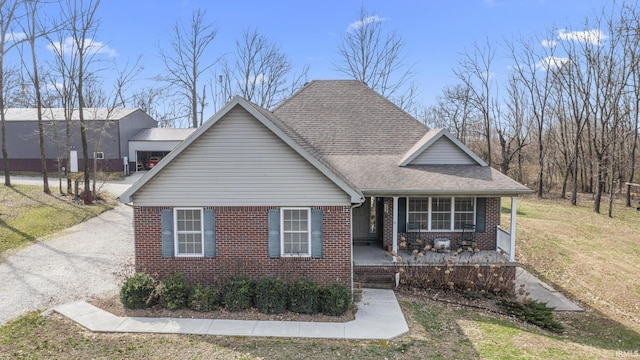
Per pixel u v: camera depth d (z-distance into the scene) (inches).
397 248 650.2
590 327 536.4
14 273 606.5
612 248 904.3
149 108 2527.1
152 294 485.7
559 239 968.3
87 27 1141.7
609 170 1528.1
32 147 1716.3
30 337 414.0
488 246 677.9
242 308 490.9
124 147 1774.1
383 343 421.4
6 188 1187.9
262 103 2046.0
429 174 655.1
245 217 527.2
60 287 553.9
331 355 392.5
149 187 527.2
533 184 1929.1
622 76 1391.5
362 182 626.8
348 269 530.9
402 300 550.0
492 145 2180.1
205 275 533.6
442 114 2140.7
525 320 528.4
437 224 679.7
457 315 513.0
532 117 1795.0
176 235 532.1
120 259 682.2
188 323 455.8
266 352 395.2
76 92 1262.3
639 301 631.2
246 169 523.2
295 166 522.0
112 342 409.7
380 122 805.2
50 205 1045.2
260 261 531.2
